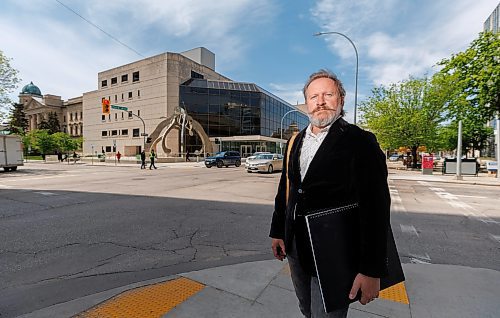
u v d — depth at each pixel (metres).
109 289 3.39
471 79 24.11
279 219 1.96
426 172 21.47
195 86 51.38
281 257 2.00
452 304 2.98
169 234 5.54
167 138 48.78
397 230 6.01
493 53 22.91
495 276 3.66
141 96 55.81
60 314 2.78
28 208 7.90
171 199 9.36
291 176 1.69
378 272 1.34
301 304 1.73
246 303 2.96
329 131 1.56
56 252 4.59
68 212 7.39
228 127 51.97
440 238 5.47
